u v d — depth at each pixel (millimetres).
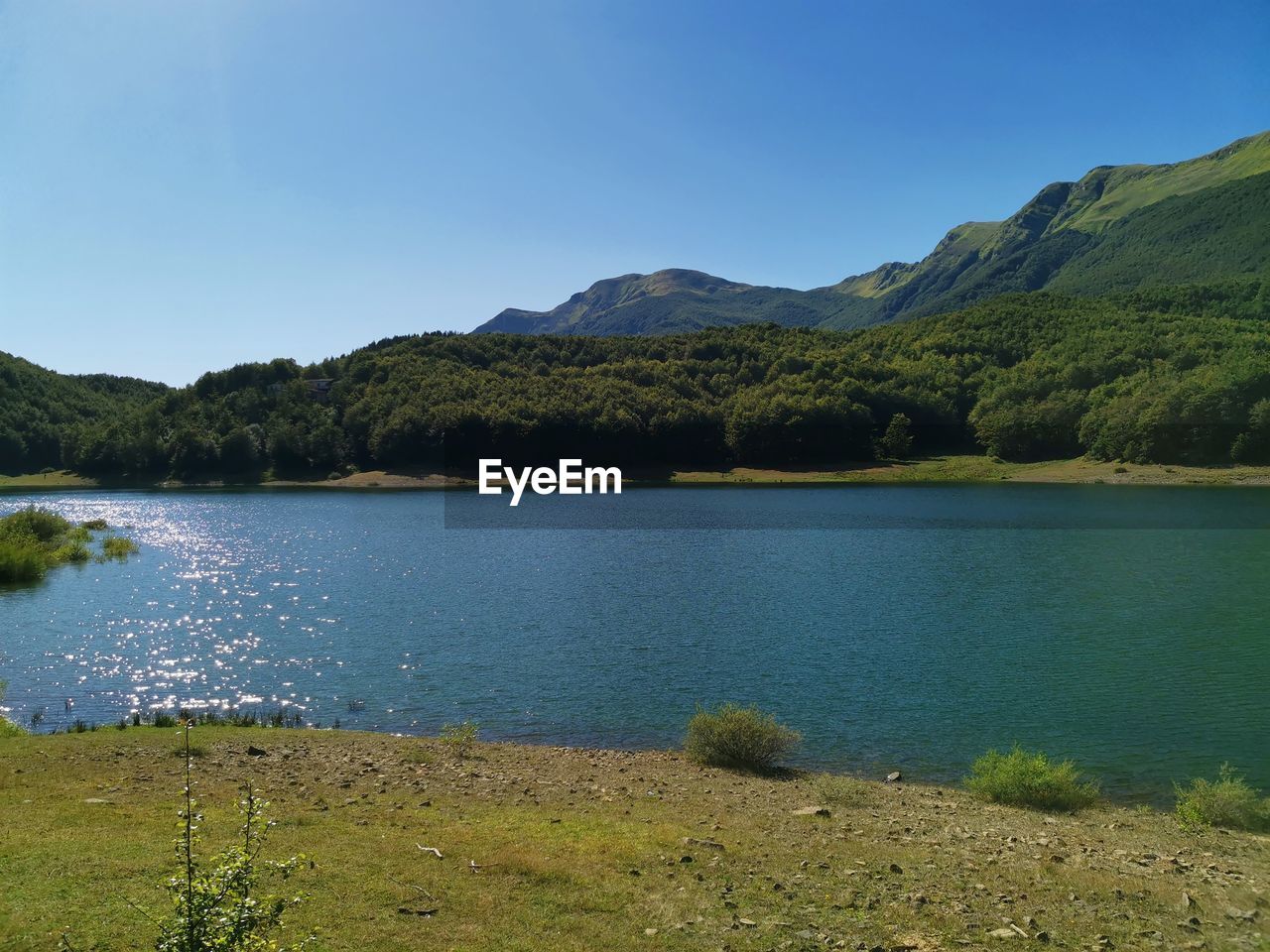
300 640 32625
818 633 33531
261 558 57938
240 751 17531
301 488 139000
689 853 11578
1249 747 20156
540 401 151750
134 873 9461
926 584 45625
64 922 8086
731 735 18719
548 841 11891
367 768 16750
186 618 37000
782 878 10758
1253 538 65312
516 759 18641
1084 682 25953
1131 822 15000
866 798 15883
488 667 28359
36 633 33844
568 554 59719
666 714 23312
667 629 34469
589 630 34312
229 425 159375
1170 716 22547
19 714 22969
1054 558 55594
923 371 172125
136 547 62688
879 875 11031
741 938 8805
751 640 32344
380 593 43625
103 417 189750
